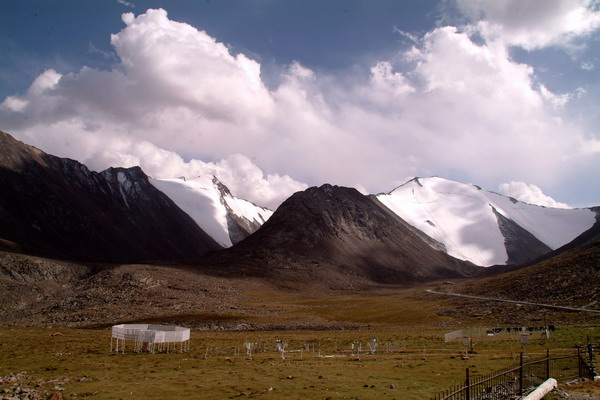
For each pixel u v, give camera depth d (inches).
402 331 4424.2
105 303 6560.0
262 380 1601.9
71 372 1898.4
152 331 2711.6
